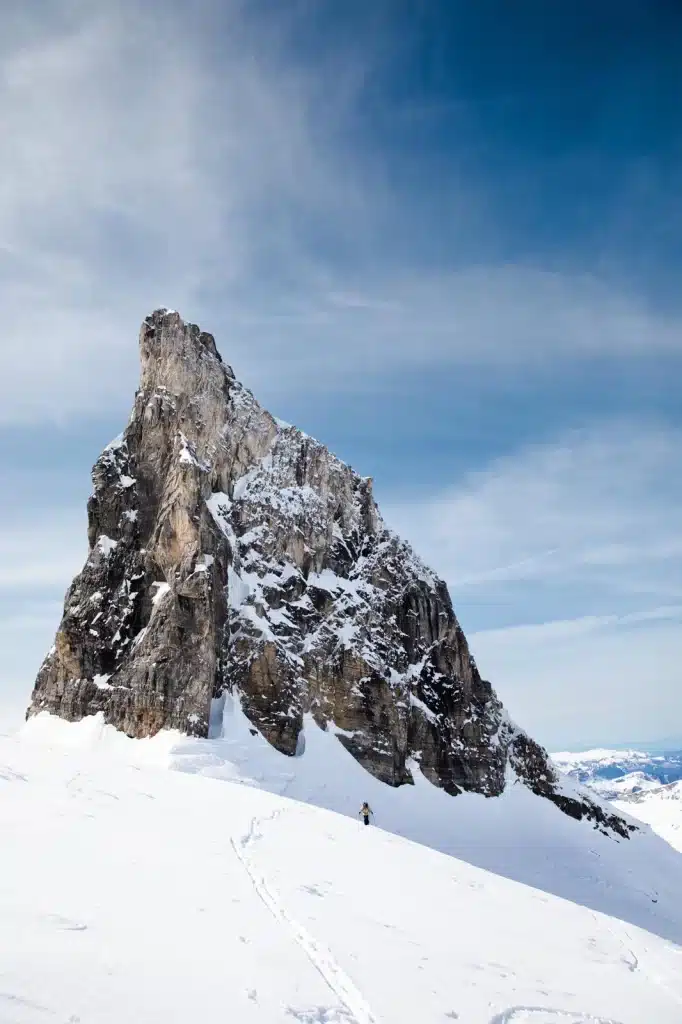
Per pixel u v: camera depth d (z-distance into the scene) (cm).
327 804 6806
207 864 2284
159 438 8669
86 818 2670
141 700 6912
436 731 8719
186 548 7525
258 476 9012
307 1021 1251
